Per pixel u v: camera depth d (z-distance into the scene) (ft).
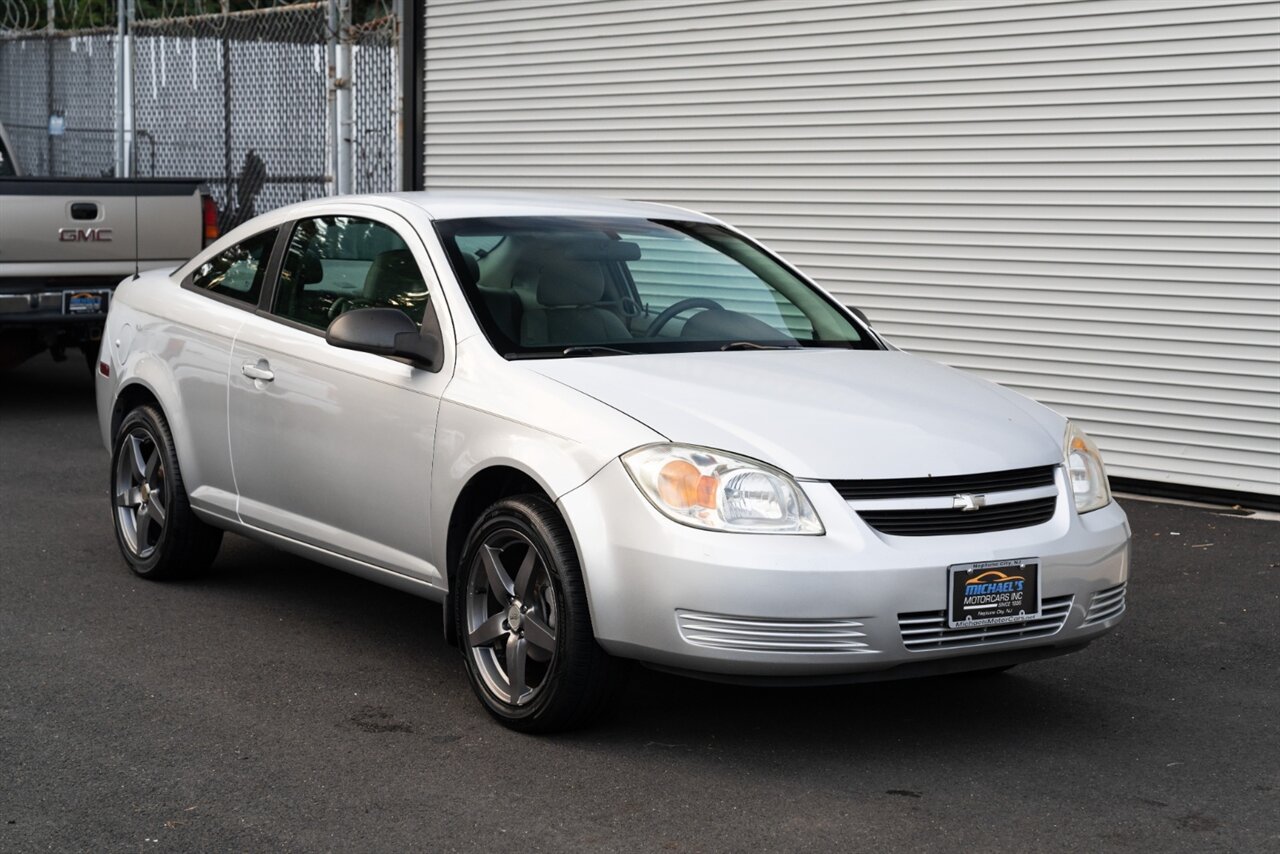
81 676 17.28
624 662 14.90
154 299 21.75
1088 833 13.24
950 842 13.00
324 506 18.15
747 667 13.89
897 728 16.01
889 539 14.17
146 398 21.76
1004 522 14.83
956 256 30.14
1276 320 26.43
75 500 26.96
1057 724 16.25
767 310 18.74
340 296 18.61
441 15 39.70
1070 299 28.71
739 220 33.65
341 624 19.67
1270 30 25.93
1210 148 26.76
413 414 16.70
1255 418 26.84
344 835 12.98
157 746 15.07
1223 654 19.03
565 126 37.04
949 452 14.74
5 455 31.04
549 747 15.20
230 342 19.70
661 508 14.08
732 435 14.46
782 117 32.58
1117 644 19.43
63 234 34.86
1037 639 14.83
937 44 29.91
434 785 14.15
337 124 43.27
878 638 13.93
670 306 18.22
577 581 14.73
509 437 15.43
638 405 14.99
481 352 16.35
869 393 15.96
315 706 16.39
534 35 37.42
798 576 13.73
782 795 14.02
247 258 20.52
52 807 13.50
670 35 34.47
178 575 21.44
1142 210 27.63
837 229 31.89
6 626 19.22
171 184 36.40
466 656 16.07
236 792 13.91
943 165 30.12
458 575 16.05
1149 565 23.45
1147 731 16.06
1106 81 27.78
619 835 13.06
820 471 14.17
